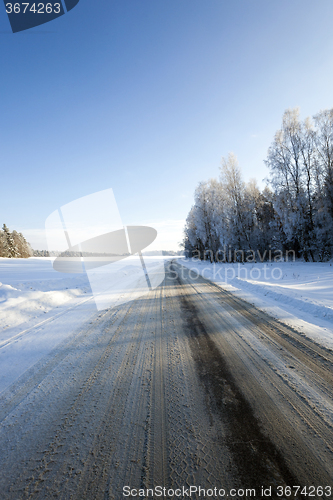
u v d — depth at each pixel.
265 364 2.79
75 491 1.37
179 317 5.03
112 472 1.49
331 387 2.28
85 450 1.67
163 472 1.46
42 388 2.51
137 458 1.58
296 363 2.77
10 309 5.30
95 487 1.39
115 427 1.88
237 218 26.84
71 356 3.28
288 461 1.49
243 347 3.31
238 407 2.04
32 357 3.28
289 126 20.88
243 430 1.77
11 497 1.35
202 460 1.53
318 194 19.80
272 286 7.59
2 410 2.17
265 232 28.31
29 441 1.78
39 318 5.25
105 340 3.84
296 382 2.38
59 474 1.49
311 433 1.71
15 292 6.54
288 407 2.01
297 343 3.33
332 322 4.10
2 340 3.98
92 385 2.53
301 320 4.31
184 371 2.73
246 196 27.84
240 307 5.56
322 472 1.40
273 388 2.30
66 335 4.11
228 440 1.68
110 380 2.62
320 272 11.88
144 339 3.82
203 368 2.78
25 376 2.78
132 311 5.66
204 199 32.22
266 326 4.12
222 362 2.90
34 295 6.57
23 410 2.16
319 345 3.22
